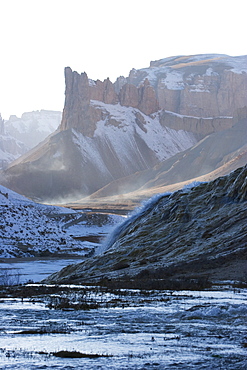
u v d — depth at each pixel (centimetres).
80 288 3794
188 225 5909
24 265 8450
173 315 2397
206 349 1680
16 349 1669
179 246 5525
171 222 6178
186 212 6147
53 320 2281
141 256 5606
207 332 1989
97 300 2980
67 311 2559
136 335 1922
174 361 1514
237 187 6097
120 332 1986
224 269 4528
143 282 4003
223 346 1730
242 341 1817
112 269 5362
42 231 13112
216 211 5994
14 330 2023
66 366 1452
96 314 2450
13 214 13762
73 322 2220
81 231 17388
